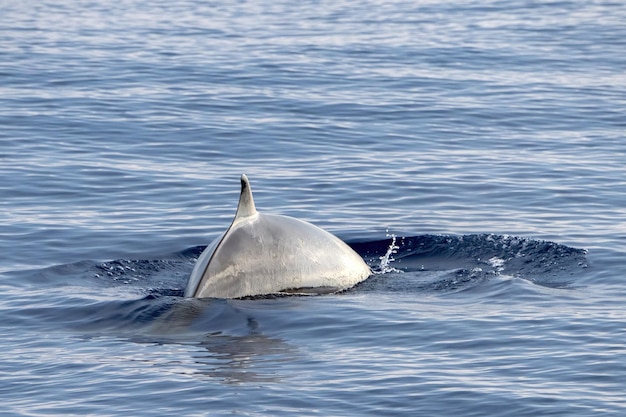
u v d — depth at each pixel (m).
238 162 69.38
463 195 60.78
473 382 32.47
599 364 33.69
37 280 45.34
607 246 49.47
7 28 132.25
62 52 113.25
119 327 38.66
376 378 32.94
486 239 50.19
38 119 81.12
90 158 69.62
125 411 30.88
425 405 30.92
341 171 66.75
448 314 39.25
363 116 84.19
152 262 48.44
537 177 64.88
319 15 147.62
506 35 126.81
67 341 37.25
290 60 110.00
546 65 108.00
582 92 94.12
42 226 54.03
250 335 37.28
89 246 50.88
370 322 38.38
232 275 41.50
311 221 55.53
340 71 104.12
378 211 57.53
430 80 99.75
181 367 34.28
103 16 146.25
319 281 42.69
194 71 103.25
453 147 74.00
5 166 66.88
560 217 55.88
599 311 39.28
